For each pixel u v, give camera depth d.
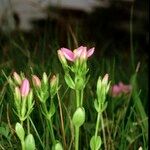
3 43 0.61
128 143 0.34
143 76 0.50
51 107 0.24
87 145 0.31
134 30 0.91
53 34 0.65
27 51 0.49
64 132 0.29
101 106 0.24
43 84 0.24
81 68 0.23
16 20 0.66
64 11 0.85
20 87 0.23
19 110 0.23
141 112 0.32
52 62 0.43
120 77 0.54
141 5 0.93
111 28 0.94
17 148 0.29
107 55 0.76
